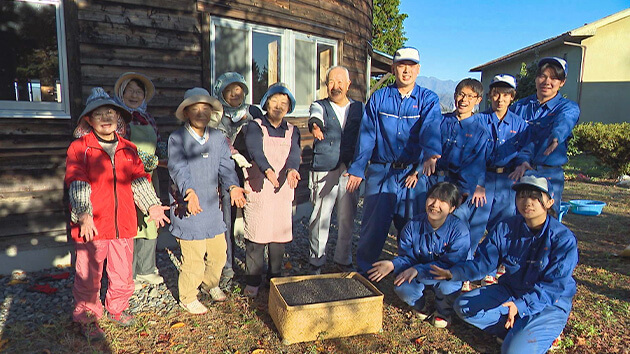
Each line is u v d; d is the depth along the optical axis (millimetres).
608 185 11102
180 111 3457
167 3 5230
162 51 5258
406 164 4219
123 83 3836
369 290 3629
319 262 4516
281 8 6383
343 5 7652
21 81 4586
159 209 3322
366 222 4398
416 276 3521
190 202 3330
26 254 4531
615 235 6344
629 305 3961
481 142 4184
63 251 4742
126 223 3234
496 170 4449
